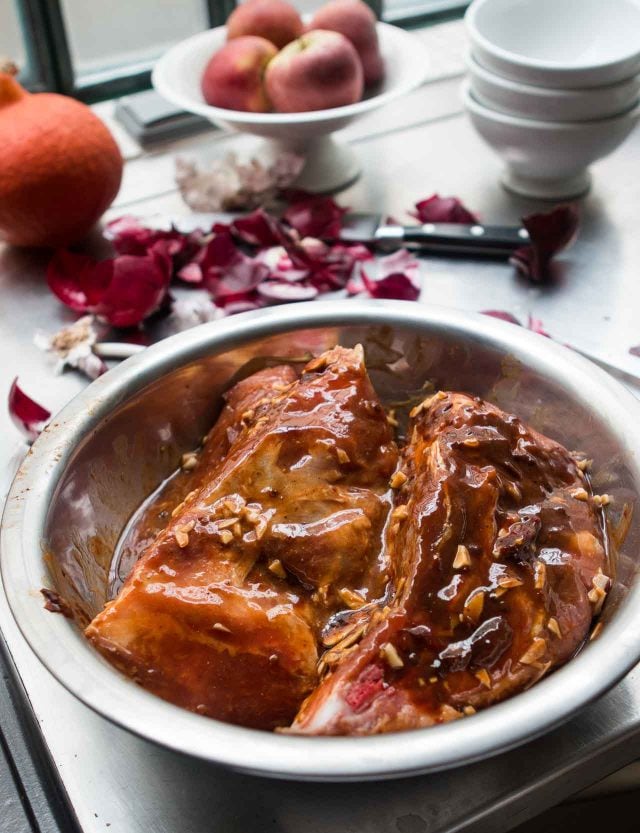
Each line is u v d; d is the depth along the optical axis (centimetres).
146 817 60
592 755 61
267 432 66
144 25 118
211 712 61
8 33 109
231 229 94
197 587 62
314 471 65
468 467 63
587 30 98
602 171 102
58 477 66
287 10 98
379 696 58
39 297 92
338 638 62
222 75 96
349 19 97
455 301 89
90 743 62
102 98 114
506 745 50
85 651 57
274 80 94
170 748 50
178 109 109
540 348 71
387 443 68
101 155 91
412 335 74
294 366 76
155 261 88
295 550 63
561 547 63
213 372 74
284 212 99
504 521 62
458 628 59
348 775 49
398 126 109
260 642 61
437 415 67
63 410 69
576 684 53
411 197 100
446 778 60
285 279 90
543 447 66
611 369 80
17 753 64
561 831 71
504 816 60
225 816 60
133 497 72
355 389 68
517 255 91
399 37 103
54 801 62
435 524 61
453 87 114
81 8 114
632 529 64
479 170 103
